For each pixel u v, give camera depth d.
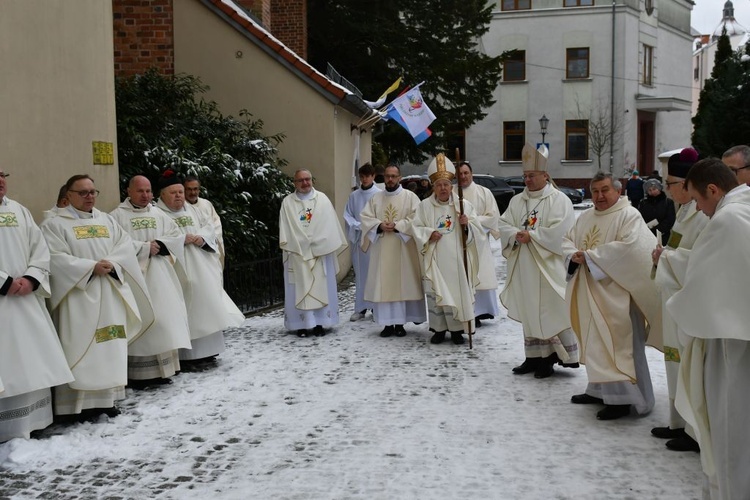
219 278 7.53
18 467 4.82
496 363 7.39
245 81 12.83
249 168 11.16
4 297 5.04
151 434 5.42
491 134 38.59
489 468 4.71
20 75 5.79
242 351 8.05
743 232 3.67
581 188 37.72
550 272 6.73
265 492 4.39
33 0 5.94
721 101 23.89
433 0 22.66
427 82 22.69
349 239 10.01
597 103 37.38
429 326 8.41
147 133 10.06
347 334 8.94
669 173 4.83
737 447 3.79
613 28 36.88
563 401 6.10
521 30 37.84
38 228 5.37
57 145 6.25
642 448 5.02
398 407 6.00
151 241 6.62
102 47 6.95
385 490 4.40
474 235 8.02
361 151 17.05
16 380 4.99
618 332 5.51
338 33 21.67
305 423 5.63
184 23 12.84
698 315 3.77
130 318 5.89
